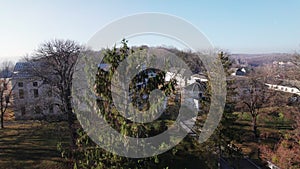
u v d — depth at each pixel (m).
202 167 12.56
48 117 23.22
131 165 5.36
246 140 21.05
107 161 5.48
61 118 22.72
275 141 20.31
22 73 29.91
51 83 19.36
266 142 20.20
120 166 5.35
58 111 25.02
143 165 5.39
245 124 25.12
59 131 22.34
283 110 22.00
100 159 5.52
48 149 20.31
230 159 15.88
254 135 21.92
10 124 28.69
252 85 22.66
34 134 24.03
